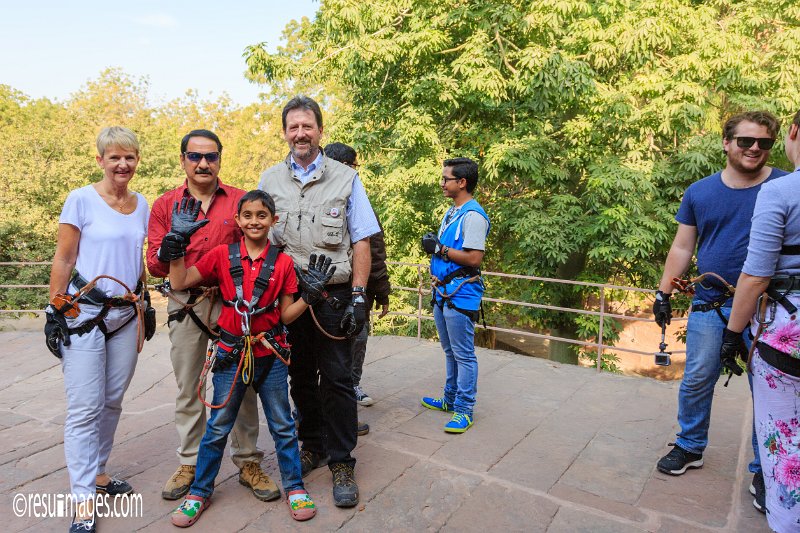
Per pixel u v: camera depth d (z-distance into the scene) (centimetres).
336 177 283
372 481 304
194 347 282
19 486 303
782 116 916
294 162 285
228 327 261
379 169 1135
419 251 1165
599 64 916
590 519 270
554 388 450
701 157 919
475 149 1025
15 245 1741
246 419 285
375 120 1094
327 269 258
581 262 1145
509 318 1659
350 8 933
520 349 1781
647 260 1061
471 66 916
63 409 415
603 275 1122
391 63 1014
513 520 269
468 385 369
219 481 301
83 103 3428
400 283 1198
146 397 437
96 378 257
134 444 354
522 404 416
